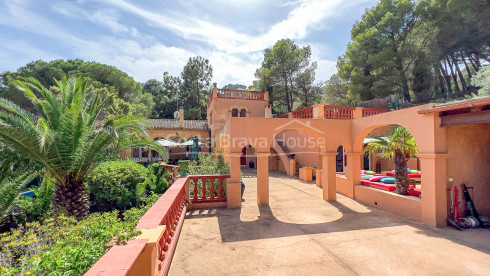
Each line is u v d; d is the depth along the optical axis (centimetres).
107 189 923
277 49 2725
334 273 355
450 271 358
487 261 389
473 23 1833
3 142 569
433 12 1958
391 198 705
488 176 618
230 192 762
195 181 764
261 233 530
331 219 635
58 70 2645
